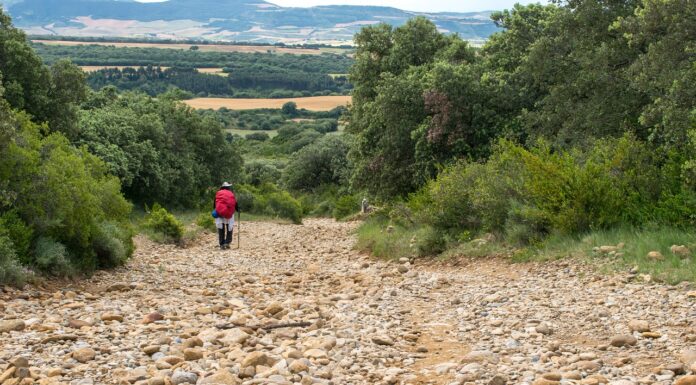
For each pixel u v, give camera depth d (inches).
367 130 1082.1
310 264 639.1
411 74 1034.7
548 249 512.7
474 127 905.5
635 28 648.4
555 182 546.3
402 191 1029.2
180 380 223.0
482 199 602.5
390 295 430.9
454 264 559.5
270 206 1763.0
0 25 1118.4
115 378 232.7
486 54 1059.3
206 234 1074.7
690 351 243.1
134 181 1531.7
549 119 783.1
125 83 4237.2
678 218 499.2
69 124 1206.3
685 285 355.6
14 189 474.6
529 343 285.1
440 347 291.1
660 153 593.3
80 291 438.3
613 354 259.6
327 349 282.4
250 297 438.9
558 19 808.3
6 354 256.5
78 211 512.4
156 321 332.2
